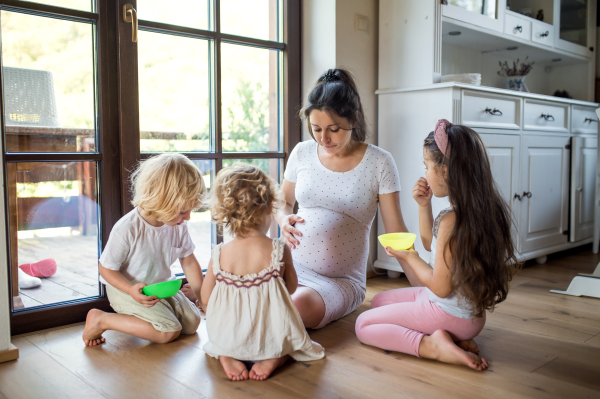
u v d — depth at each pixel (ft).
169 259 5.07
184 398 3.60
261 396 3.63
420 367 4.17
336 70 5.29
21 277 5.11
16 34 4.97
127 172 5.68
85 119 5.50
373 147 5.56
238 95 6.76
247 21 6.79
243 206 4.12
